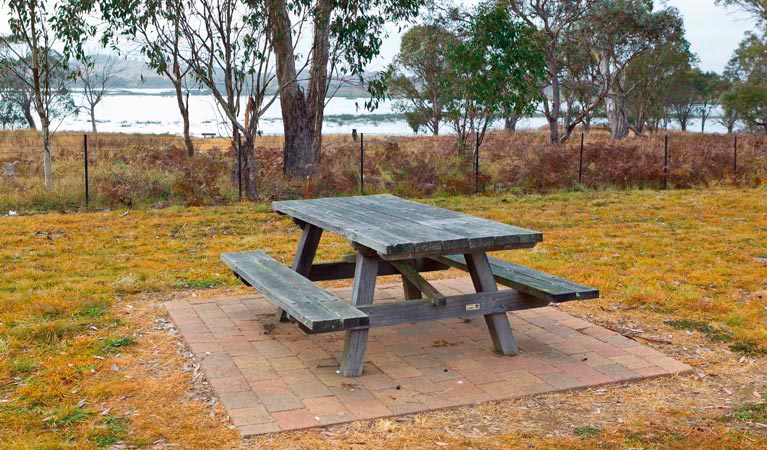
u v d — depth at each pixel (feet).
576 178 52.80
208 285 23.49
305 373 15.30
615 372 15.46
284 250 29.37
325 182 47.88
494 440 12.15
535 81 65.92
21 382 14.55
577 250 29.19
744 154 61.36
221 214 38.60
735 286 23.26
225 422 12.88
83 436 12.12
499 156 62.85
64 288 22.31
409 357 16.44
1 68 52.29
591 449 11.81
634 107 188.24
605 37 114.32
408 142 85.51
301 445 11.94
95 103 160.76
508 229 15.97
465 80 62.23
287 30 53.26
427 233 15.39
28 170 51.11
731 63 185.78
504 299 16.46
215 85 46.52
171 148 70.28
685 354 16.85
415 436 12.32
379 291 22.72
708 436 12.28
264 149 72.84
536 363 16.03
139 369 15.55
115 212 38.75
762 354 16.79
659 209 41.39
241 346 17.03
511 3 98.37
